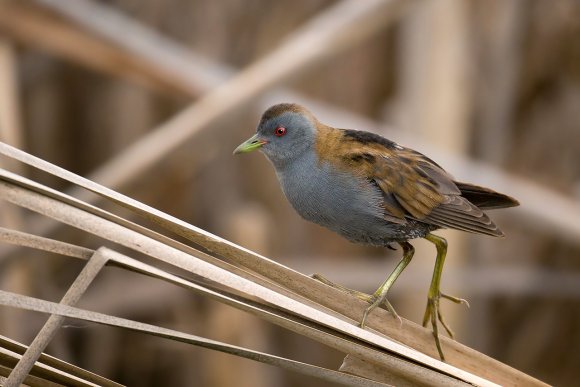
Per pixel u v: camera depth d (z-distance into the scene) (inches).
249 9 535.8
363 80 538.0
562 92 546.3
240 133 499.5
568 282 513.0
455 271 452.4
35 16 404.2
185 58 430.3
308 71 422.6
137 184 460.1
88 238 486.9
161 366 502.0
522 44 534.6
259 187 527.5
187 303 491.2
